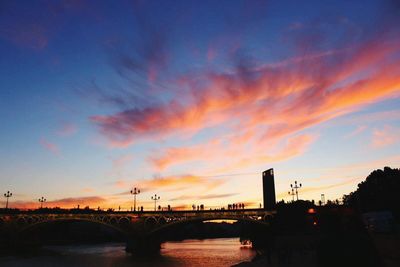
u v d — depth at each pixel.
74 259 107.94
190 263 93.69
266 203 129.25
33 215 141.50
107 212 142.50
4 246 137.75
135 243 132.75
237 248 156.50
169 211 135.12
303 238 81.94
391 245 33.62
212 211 130.50
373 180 96.94
